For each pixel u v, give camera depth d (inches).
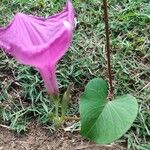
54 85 9.7
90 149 12.6
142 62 14.8
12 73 14.7
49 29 8.2
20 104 13.8
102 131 10.4
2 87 14.3
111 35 15.7
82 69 14.5
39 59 8.0
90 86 11.0
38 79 14.1
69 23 7.7
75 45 15.4
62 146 12.8
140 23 16.0
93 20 16.3
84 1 17.1
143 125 12.8
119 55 14.9
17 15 8.3
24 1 17.1
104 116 10.5
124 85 13.9
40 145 12.9
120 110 10.6
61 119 10.6
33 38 8.1
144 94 13.7
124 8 16.8
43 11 16.8
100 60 14.8
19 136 13.1
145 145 12.3
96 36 15.7
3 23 16.4
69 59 14.9
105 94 11.0
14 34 8.1
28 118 13.4
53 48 7.8
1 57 15.1
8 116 13.5
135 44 15.3
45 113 13.3
